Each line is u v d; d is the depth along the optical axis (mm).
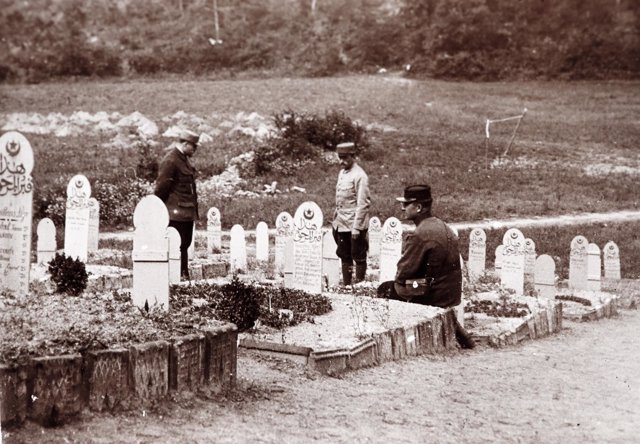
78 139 46688
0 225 7207
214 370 6262
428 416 6246
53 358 5027
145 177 35531
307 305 9586
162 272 7406
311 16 97125
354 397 6711
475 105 64375
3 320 5945
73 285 8312
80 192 12844
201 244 24688
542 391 7406
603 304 14742
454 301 10070
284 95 66250
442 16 86562
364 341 7988
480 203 34938
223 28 95875
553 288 14422
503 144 49438
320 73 85312
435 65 81750
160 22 100625
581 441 5691
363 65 86312
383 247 14516
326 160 42531
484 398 6988
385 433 5656
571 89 74688
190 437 5137
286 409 6105
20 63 86688
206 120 53750
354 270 14883
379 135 50312
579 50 83250
